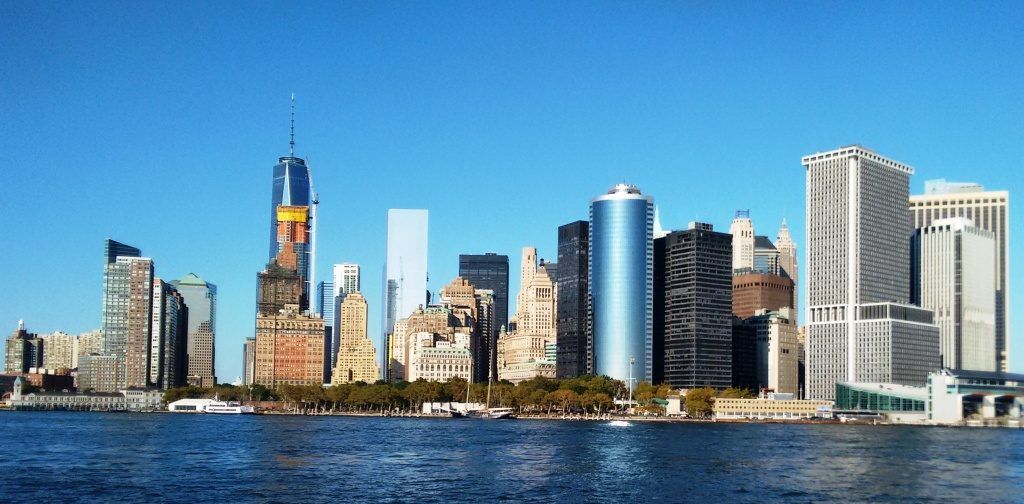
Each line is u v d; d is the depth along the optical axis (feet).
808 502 635.66
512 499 632.38
